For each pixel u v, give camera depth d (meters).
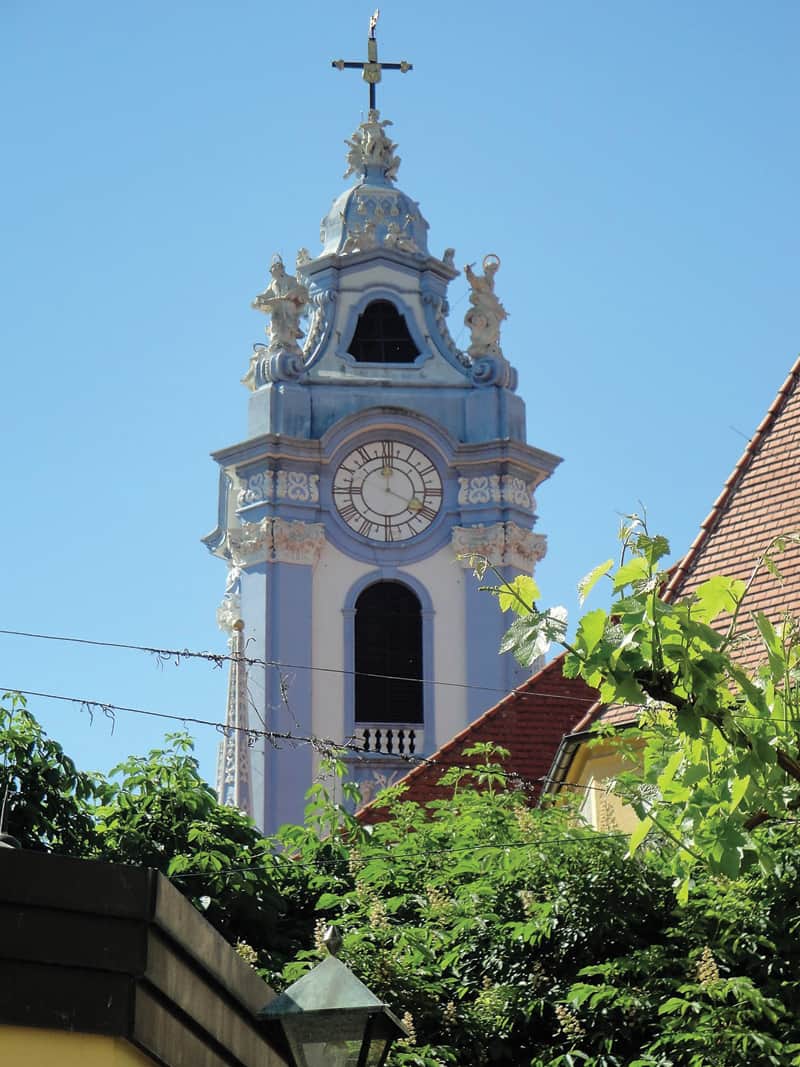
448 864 30.47
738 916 26.59
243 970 16.83
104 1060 14.29
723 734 18.72
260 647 71.81
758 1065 24.88
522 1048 27.31
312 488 73.62
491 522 73.75
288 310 75.75
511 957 27.92
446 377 75.69
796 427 35.75
